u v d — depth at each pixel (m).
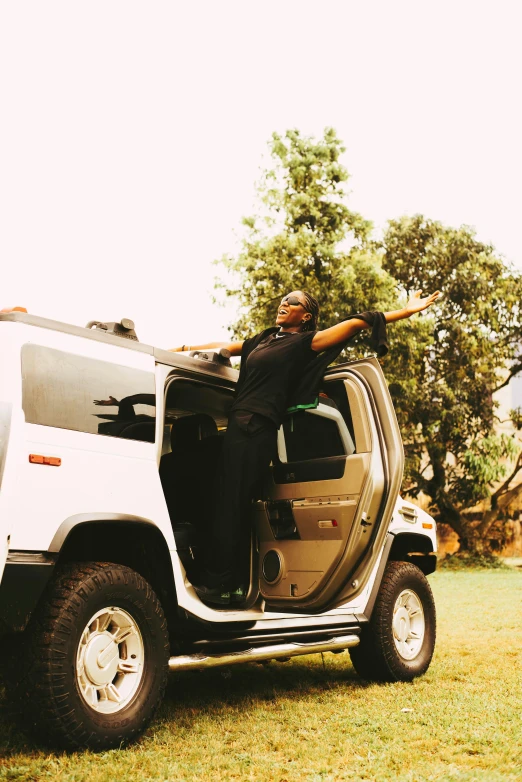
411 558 5.59
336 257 18.05
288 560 4.58
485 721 3.83
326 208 18.84
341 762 3.22
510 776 3.00
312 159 18.55
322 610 4.52
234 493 4.19
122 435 3.63
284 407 4.39
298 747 3.42
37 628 3.12
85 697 3.19
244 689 4.78
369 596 4.90
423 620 5.25
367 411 4.51
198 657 3.81
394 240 20.16
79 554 3.74
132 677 3.43
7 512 3.01
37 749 3.21
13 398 3.18
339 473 4.45
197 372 4.31
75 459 3.34
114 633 3.41
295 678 5.16
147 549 3.75
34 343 3.36
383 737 3.58
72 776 2.88
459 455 19.77
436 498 19.33
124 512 3.51
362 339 16.70
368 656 4.93
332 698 4.47
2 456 3.05
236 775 3.07
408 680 4.98
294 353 4.38
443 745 3.46
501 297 19.62
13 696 3.12
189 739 3.56
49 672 3.05
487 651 5.98
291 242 17.84
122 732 3.28
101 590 3.30
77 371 3.50
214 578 4.16
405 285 20.19
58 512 3.20
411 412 18.61
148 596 3.51
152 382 3.92
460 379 19.14
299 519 4.55
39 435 3.22
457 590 11.26
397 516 5.31
